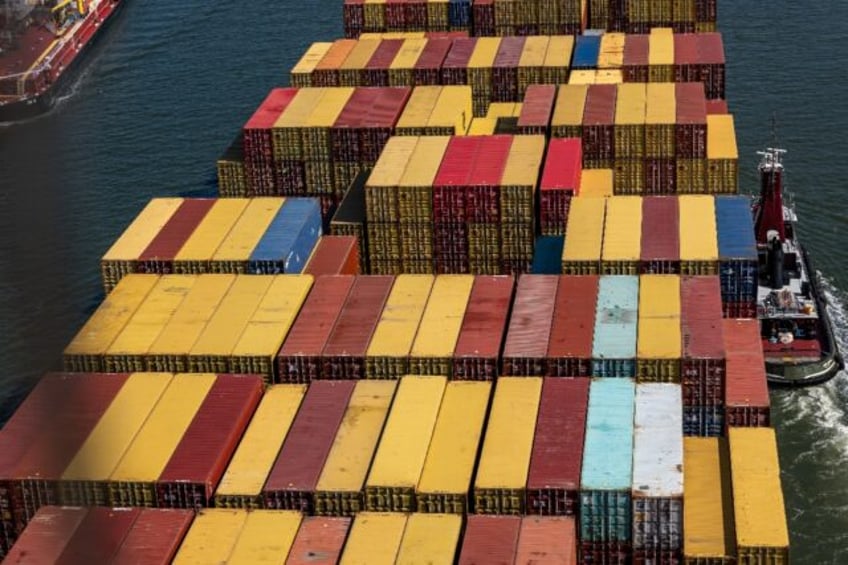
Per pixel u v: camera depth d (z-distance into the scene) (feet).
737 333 279.28
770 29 524.93
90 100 481.46
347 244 318.04
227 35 547.90
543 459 224.74
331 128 351.05
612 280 280.72
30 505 229.45
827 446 299.38
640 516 215.92
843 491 284.82
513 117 383.45
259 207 321.93
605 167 349.00
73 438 236.22
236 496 223.92
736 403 253.85
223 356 261.85
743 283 286.87
